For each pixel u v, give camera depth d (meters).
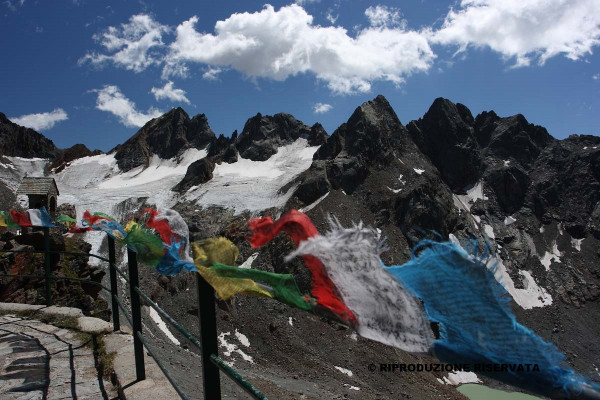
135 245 4.80
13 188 161.62
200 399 19.44
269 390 49.38
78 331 12.07
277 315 90.06
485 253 1.88
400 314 2.03
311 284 2.44
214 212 144.12
